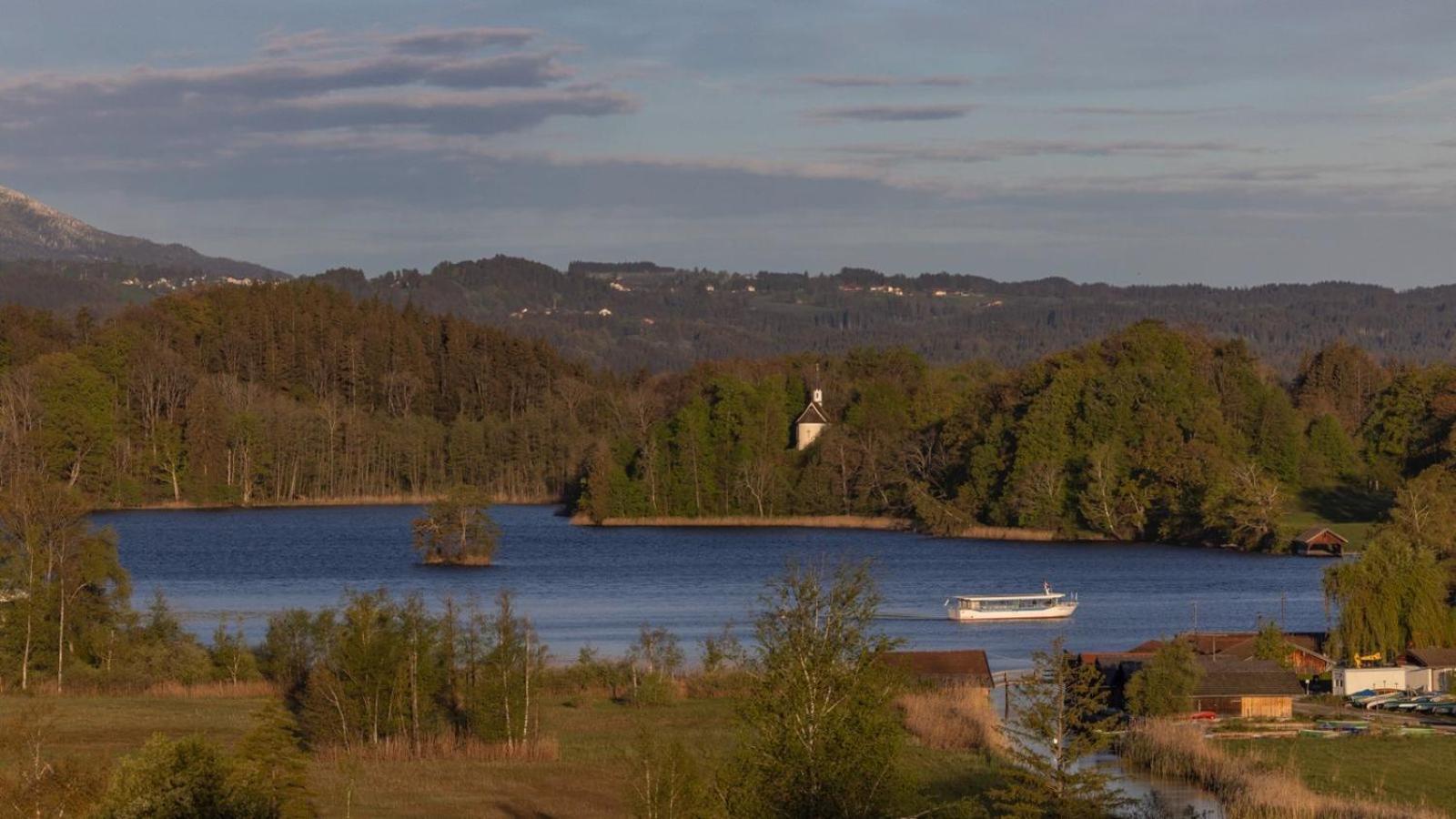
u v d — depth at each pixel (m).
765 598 98.06
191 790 61.88
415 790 83.12
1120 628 159.75
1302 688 123.44
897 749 58.94
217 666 116.88
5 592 116.44
